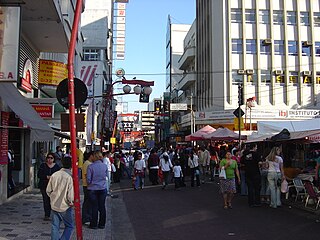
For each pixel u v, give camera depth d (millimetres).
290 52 46219
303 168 17484
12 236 8570
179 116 61938
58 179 7250
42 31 15562
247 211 12773
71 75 5863
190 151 22297
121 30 74875
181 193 18234
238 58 45750
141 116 118062
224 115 43375
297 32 46406
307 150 19531
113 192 19328
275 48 46125
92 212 10047
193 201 15367
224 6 46000
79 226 5824
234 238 8961
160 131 85188
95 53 54969
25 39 15977
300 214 12086
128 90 25109
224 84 45219
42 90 19672
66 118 6621
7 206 12805
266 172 14234
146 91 24656
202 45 51281
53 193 7238
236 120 28375
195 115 45625
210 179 24688
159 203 15031
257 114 42062
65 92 6625
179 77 77500
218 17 46125
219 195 17078
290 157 19625
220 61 45562
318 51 46500
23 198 14867
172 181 25141
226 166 13414
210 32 47219
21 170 17359
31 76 16844
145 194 18188
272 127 17641
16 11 8195
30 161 17625
